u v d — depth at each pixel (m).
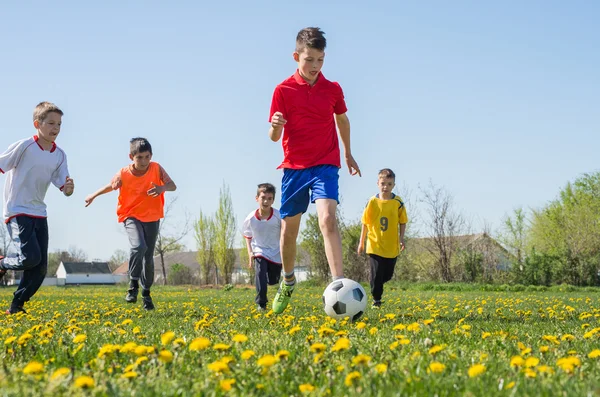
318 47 5.41
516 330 4.46
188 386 2.25
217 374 2.40
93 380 2.25
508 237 39.19
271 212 8.16
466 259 27.97
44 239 6.57
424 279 29.05
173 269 67.88
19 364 2.79
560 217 36.03
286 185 5.72
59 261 95.88
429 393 2.10
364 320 5.24
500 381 2.26
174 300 12.02
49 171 6.46
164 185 7.63
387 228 8.54
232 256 55.12
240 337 2.93
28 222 6.38
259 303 8.01
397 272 29.41
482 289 22.22
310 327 4.60
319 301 10.04
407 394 2.07
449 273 28.09
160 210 7.84
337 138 5.75
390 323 5.13
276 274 8.45
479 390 2.13
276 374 2.46
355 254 27.94
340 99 5.76
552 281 27.31
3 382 2.20
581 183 43.28
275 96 5.59
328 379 2.34
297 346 3.33
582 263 27.06
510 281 27.48
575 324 5.19
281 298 6.40
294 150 5.60
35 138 6.43
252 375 2.44
